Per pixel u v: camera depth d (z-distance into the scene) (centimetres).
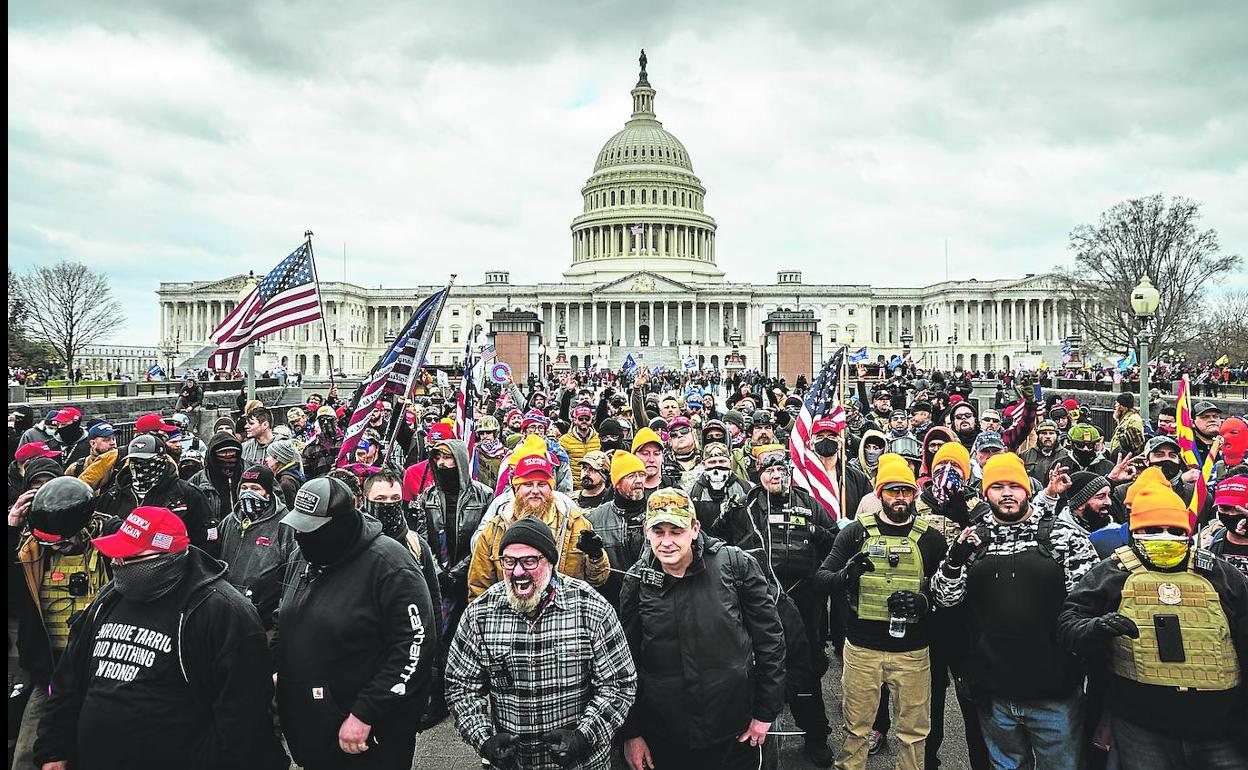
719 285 16312
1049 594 759
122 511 1028
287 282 2077
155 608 648
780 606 890
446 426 1545
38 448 1150
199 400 3172
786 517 1012
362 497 966
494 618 677
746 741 739
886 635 851
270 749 687
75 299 10444
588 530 795
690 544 720
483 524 941
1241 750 675
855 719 866
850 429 2008
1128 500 725
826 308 16662
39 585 812
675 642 721
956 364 14325
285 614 698
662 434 1777
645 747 746
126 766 635
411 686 674
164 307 15538
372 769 673
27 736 806
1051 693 761
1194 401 1622
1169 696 674
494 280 16950
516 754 664
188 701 648
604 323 16675
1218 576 682
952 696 1191
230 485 1312
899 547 857
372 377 1381
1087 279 8100
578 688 674
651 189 17862
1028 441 1666
